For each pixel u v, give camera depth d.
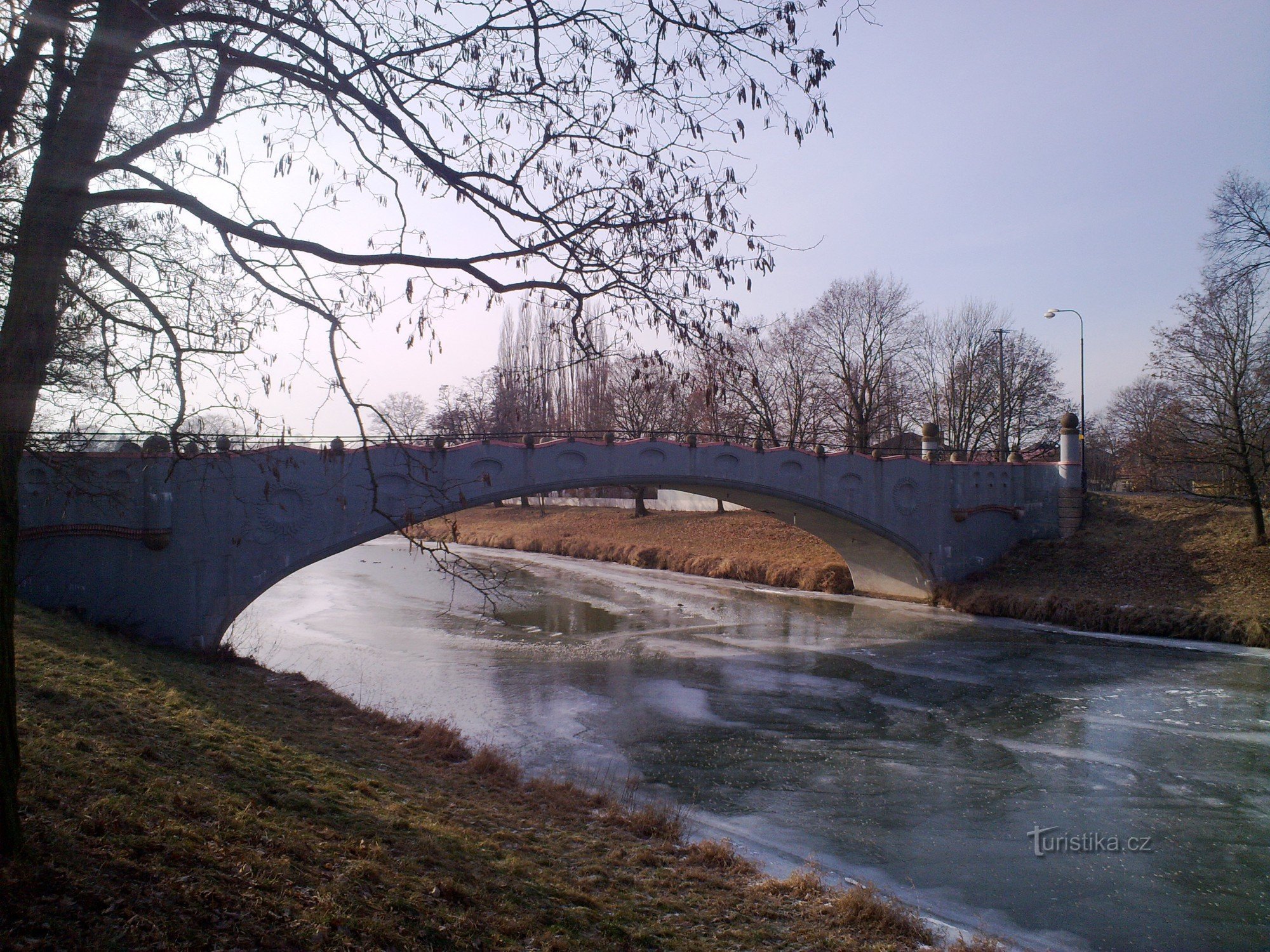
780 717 18.84
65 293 6.54
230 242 6.18
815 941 7.81
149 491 19.05
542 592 37.88
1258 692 20.36
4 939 4.46
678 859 9.95
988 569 34.78
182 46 5.86
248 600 20.27
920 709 19.50
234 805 7.84
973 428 49.72
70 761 7.68
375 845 7.76
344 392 6.46
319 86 6.23
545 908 7.39
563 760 15.42
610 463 26.39
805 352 43.06
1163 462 30.11
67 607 18.52
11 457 4.78
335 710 15.27
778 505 32.91
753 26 6.47
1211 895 10.27
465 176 6.54
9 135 5.83
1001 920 9.52
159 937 4.97
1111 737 17.16
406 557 54.03
